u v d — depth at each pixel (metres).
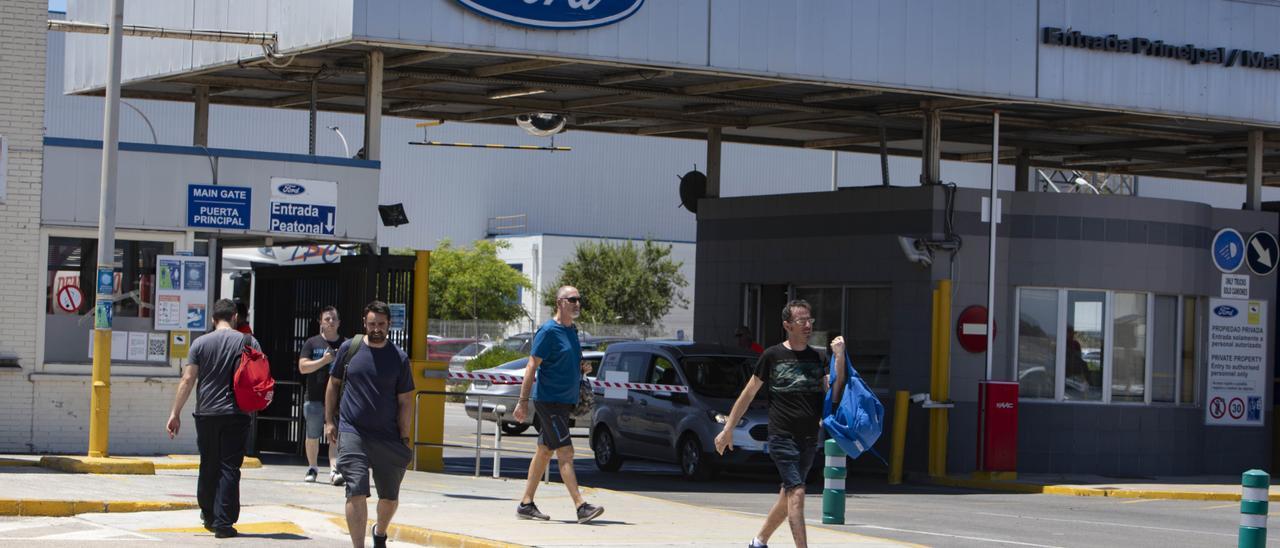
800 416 19.20
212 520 22.05
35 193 31.38
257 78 40.38
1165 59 40.31
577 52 32.75
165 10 39.28
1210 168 57.22
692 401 36.50
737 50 34.59
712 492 33.97
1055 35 38.56
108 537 21.56
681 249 134.25
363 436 19.00
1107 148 52.03
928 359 41.12
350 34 31.00
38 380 31.27
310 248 39.25
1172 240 43.09
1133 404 42.84
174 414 21.48
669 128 49.56
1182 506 35.66
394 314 34.25
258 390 21.45
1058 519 30.53
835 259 43.84
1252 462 44.72
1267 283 44.97
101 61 41.75
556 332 23.73
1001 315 41.78
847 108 43.91
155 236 32.22
